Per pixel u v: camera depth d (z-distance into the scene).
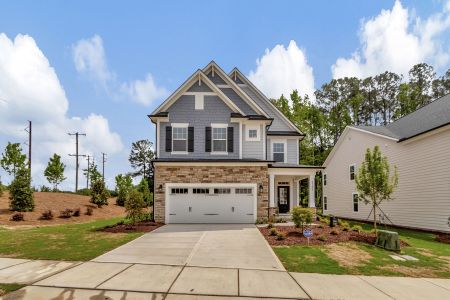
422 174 18.22
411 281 7.67
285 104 40.53
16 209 20.77
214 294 6.31
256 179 18.03
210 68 21.23
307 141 42.72
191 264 8.54
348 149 27.03
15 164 27.58
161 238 12.48
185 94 19.44
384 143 21.89
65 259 8.93
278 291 6.59
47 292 6.24
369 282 7.45
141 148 69.69
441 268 8.94
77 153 43.84
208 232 14.12
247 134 19.75
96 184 30.27
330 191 30.75
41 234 13.43
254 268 8.30
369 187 13.91
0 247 10.54
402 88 44.38
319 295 6.43
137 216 16.91
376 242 11.64
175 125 19.17
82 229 15.20
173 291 6.42
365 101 50.41
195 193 17.86
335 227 15.53
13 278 7.11
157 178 17.86
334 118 46.69
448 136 16.36
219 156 19.12
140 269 7.96
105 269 7.91
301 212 13.78
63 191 36.41
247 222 17.69
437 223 16.94
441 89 44.25
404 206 19.73
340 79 50.78
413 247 11.83
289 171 19.16
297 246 11.09
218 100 19.53
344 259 9.51
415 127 20.08
